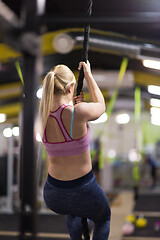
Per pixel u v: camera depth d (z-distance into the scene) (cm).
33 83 576
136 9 776
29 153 562
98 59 729
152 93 1084
